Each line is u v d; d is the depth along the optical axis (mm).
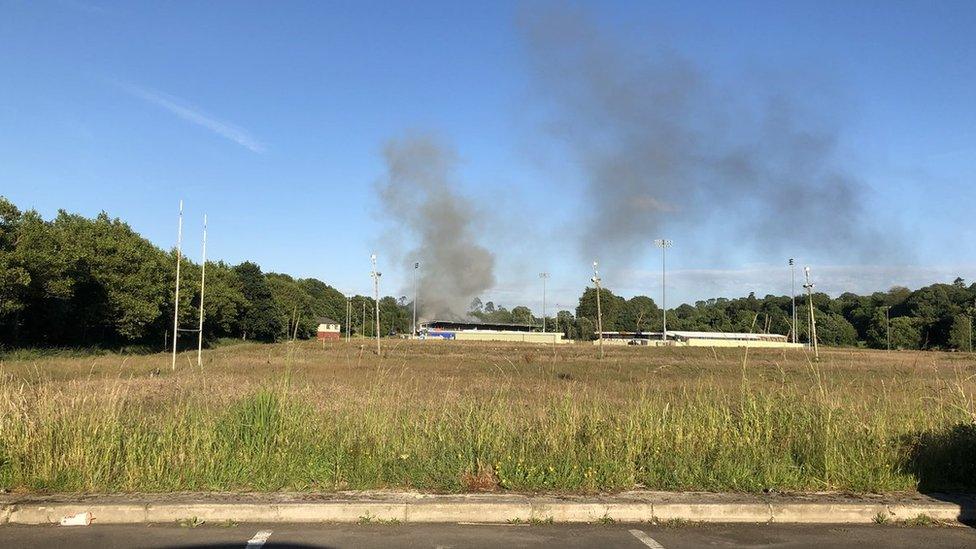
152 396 12664
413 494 6945
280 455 7453
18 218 38312
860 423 8352
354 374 16344
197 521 6348
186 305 59000
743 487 7355
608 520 6625
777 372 11250
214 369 25922
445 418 8531
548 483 7277
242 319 87812
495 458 7535
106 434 7566
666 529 6441
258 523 6422
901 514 6805
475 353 56000
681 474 7457
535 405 9812
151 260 56688
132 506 6430
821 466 7656
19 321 43031
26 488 6930
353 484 7207
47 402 7949
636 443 7855
